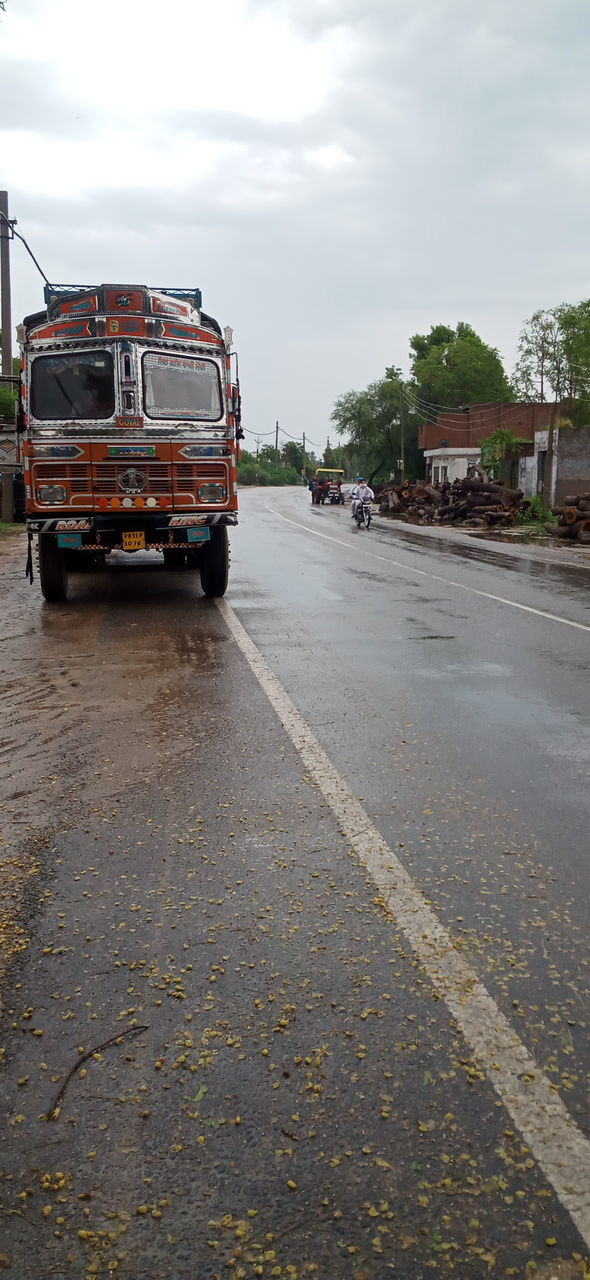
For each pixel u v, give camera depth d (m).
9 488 28.89
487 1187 2.16
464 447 61.28
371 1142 2.30
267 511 41.56
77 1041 2.71
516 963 3.10
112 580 14.23
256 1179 2.19
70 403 10.84
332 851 3.99
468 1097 2.45
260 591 13.13
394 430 79.31
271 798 4.63
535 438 40.19
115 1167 2.23
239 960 3.12
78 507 10.89
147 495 10.99
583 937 3.27
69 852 3.99
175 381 11.11
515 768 5.13
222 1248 2.01
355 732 5.83
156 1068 2.58
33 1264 1.98
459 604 11.91
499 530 28.70
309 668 7.80
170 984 2.98
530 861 3.90
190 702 6.60
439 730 5.89
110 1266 1.98
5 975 3.05
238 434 11.55
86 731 5.87
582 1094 2.46
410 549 21.20
